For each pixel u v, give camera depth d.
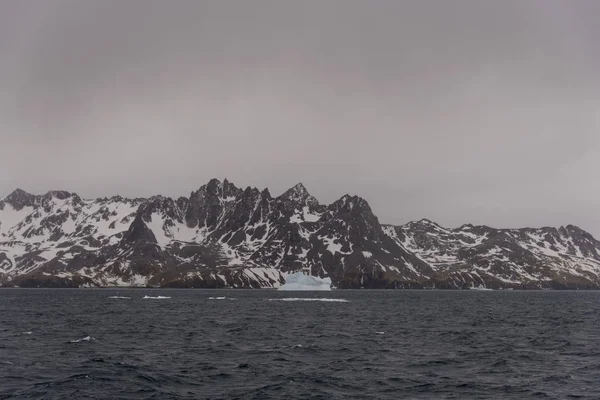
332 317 197.12
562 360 94.12
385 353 101.44
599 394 68.88
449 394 69.00
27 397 65.69
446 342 119.19
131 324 160.12
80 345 109.31
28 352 98.88
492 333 139.62
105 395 67.00
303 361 91.56
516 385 73.75
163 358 93.81
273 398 66.38
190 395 67.62
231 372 81.19
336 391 70.06
